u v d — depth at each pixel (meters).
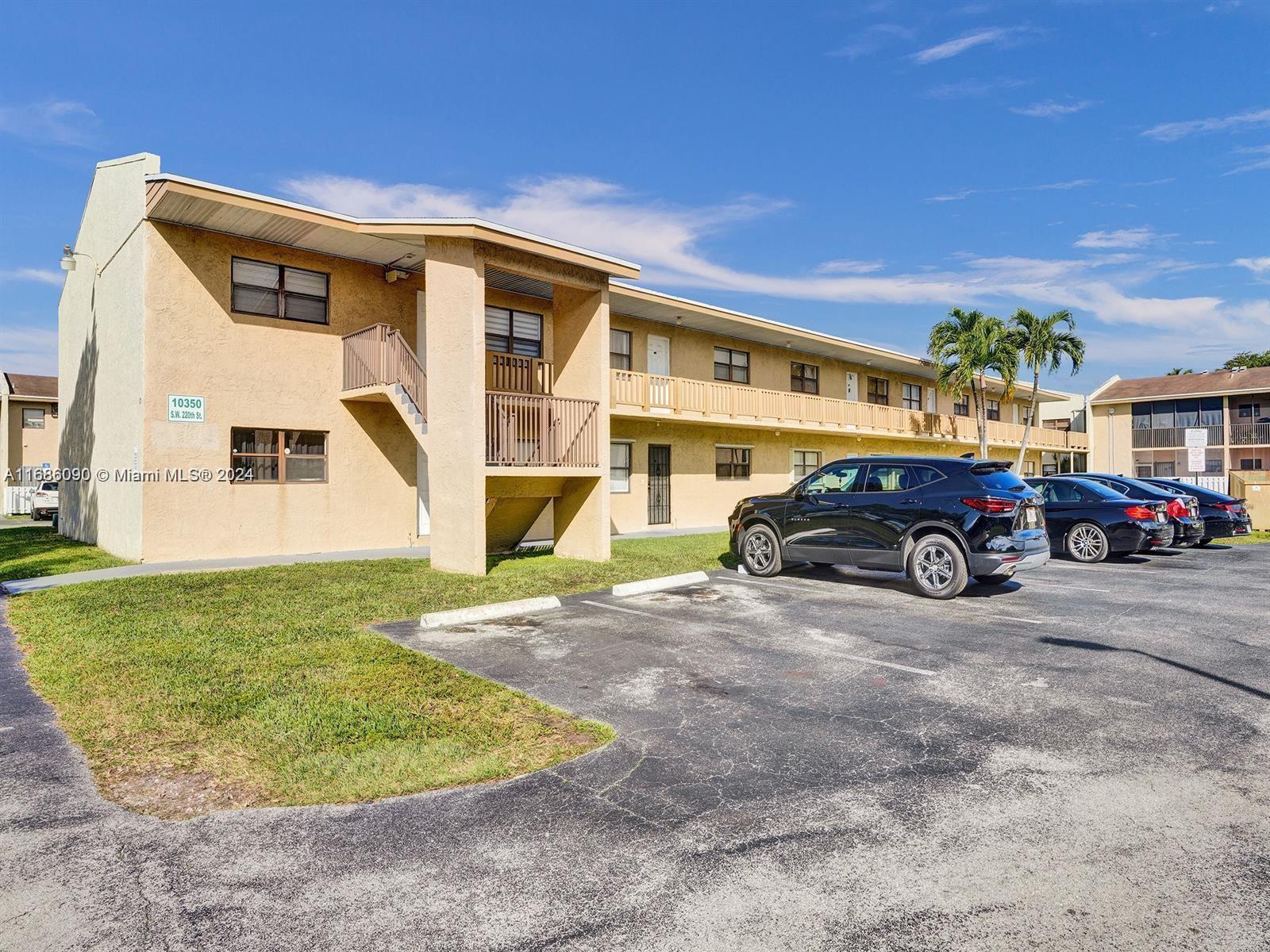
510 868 3.20
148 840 3.44
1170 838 3.41
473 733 4.73
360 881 3.11
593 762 4.33
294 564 12.23
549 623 8.09
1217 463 39.62
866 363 29.45
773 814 3.68
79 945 2.67
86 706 5.20
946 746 4.55
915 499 9.63
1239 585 10.66
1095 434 43.22
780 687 5.76
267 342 13.66
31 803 3.81
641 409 18.64
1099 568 12.59
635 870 3.17
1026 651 6.80
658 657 6.66
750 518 11.38
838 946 2.65
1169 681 5.87
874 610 8.74
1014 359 28.16
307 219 12.24
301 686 5.57
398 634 7.50
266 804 3.82
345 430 14.73
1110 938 2.68
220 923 2.80
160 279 12.46
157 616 7.97
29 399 33.50
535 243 11.86
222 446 13.13
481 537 11.30
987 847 3.34
